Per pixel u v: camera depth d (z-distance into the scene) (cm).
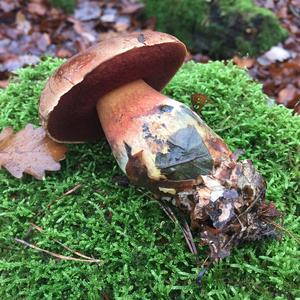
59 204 26
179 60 27
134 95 24
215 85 33
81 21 78
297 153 28
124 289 21
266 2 76
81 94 24
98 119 28
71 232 24
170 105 23
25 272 23
